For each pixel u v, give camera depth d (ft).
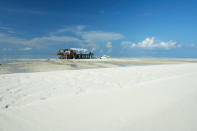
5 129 9.46
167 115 11.25
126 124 9.95
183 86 20.85
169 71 40.01
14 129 9.49
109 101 14.64
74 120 10.63
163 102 14.11
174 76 30.68
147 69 44.80
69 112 12.02
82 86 21.47
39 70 46.16
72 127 9.66
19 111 12.25
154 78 28.35
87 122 10.32
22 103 14.14
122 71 39.34
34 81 24.73
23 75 30.86
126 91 18.42
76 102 14.40
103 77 29.48
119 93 17.51
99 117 11.09
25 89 19.40
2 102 14.37
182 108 12.55
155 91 18.21
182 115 11.19
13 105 13.58
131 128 9.44
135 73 35.47
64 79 26.89
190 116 11.00
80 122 10.32
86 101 14.67
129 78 28.43
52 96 16.42
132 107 12.97
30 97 16.02
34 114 11.67
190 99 14.84
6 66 56.75
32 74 32.45
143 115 11.32
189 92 17.49
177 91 18.06
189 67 53.93
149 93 17.34
